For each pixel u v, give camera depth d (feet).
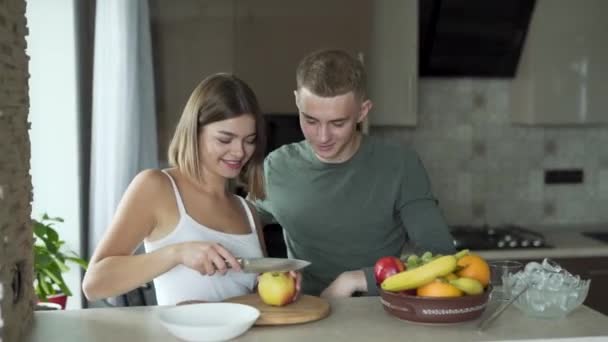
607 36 12.30
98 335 5.00
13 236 4.78
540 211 13.66
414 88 11.93
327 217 7.12
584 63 12.31
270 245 10.35
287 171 7.21
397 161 7.09
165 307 5.74
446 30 12.15
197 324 5.05
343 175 7.04
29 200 5.28
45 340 4.90
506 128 13.41
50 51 9.59
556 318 5.33
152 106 10.38
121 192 9.65
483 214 13.47
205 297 6.05
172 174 6.23
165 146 10.79
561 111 12.38
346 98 6.14
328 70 6.14
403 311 5.14
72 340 4.89
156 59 10.75
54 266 8.72
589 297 11.63
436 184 13.30
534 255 11.46
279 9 10.93
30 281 5.30
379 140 7.23
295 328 5.11
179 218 6.06
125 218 5.85
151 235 6.09
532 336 4.91
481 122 13.33
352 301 5.89
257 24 10.89
